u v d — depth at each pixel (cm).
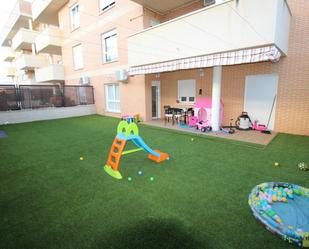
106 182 384
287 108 741
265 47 543
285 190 327
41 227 257
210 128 812
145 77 1046
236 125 862
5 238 238
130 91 1134
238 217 272
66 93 1303
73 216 278
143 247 223
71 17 1447
